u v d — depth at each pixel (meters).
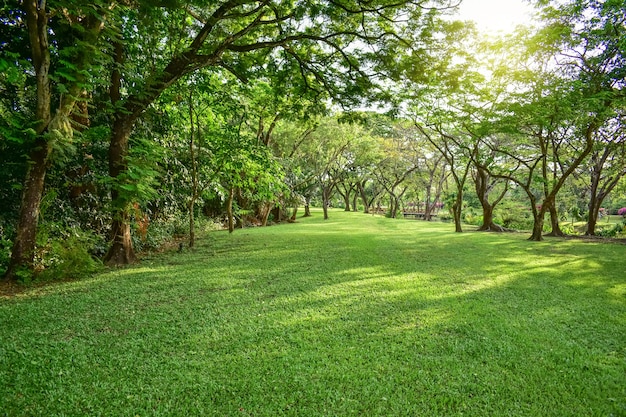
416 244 11.34
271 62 9.55
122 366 3.18
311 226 18.92
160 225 11.12
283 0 7.67
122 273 6.81
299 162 23.86
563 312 4.73
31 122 5.73
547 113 10.98
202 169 11.20
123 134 7.41
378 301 5.08
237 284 6.00
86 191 8.55
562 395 2.83
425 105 14.46
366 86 9.28
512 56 11.53
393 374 3.08
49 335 3.84
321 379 2.99
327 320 4.32
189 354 3.42
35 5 5.49
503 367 3.24
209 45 7.86
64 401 2.66
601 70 11.84
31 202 6.12
